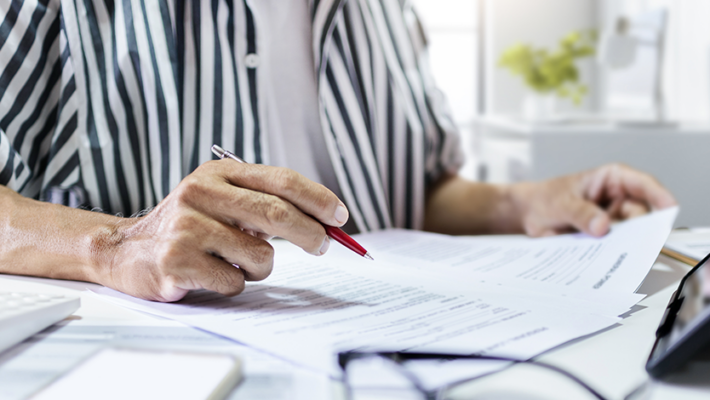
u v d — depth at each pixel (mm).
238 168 342
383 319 297
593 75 3260
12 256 403
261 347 250
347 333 271
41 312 277
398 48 858
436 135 851
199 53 671
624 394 198
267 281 404
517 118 2727
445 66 5422
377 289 372
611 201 654
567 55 2633
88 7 602
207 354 219
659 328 247
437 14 4633
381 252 517
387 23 855
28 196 624
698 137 1733
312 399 196
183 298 353
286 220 321
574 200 606
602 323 285
